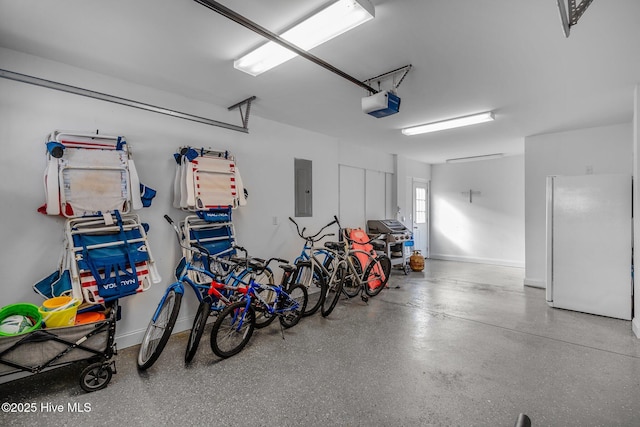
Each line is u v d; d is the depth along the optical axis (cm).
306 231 460
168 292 259
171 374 235
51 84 237
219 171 323
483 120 392
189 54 236
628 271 345
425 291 474
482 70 263
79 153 245
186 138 324
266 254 403
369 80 281
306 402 201
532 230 495
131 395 210
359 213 582
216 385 221
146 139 295
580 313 369
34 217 236
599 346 279
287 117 399
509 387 215
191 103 330
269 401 202
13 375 227
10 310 204
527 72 266
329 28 191
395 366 245
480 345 282
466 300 425
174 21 193
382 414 188
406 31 205
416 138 515
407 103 342
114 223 255
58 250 246
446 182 776
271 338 300
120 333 280
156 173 302
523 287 496
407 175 718
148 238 297
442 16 188
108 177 257
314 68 260
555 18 190
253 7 179
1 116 224
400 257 598
